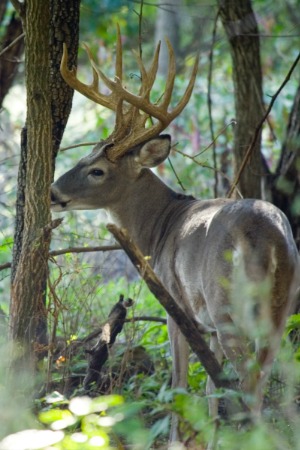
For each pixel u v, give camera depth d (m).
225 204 10.83
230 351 9.96
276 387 10.44
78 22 12.36
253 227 10.02
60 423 7.93
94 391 11.07
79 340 11.81
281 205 14.60
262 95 15.55
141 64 12.05
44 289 10.91
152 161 12.27
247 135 15.27
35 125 10.94
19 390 9.95
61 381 11.08
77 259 11.94
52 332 10.84
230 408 9.58
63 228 14.88
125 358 11.15
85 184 12.35
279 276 9.90
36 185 10.92
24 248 10.89
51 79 12.21
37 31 10.91
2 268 12.59
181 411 8.07
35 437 7.64
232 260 10.02
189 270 10.93
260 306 9.84
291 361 10.14
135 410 7.95
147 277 9.11
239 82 15.51
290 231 10.28
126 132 12.34
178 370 11.09
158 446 10.70
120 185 12.38
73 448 7.85
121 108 12.16
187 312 11.21
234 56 15.56
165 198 12.38
